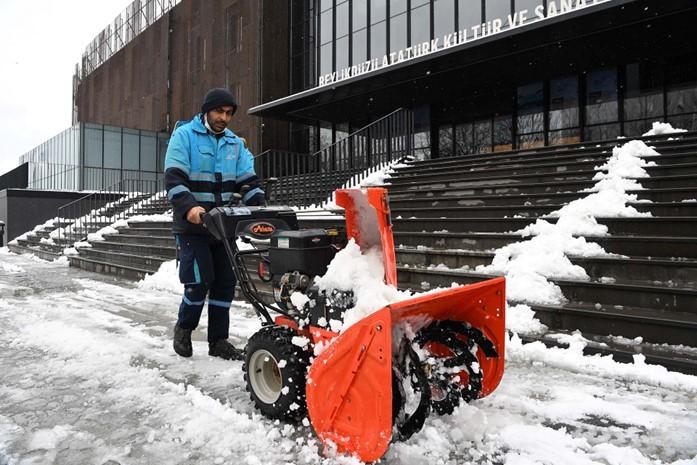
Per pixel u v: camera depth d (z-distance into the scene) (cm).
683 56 1253
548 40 1183
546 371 360
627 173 625
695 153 621
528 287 463
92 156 2650
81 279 977
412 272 568
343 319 254
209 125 382
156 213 1474
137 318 579
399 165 1053
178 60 2911
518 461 235
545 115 1474
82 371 380
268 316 311
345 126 2028
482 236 588
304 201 989
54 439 266
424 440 249
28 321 561
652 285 420
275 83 2227
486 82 1504
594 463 234
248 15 2297
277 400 275
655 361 347
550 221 571
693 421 277
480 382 271
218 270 402
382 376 213
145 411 303
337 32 2055
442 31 1675
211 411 299
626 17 1055
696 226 474
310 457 240
